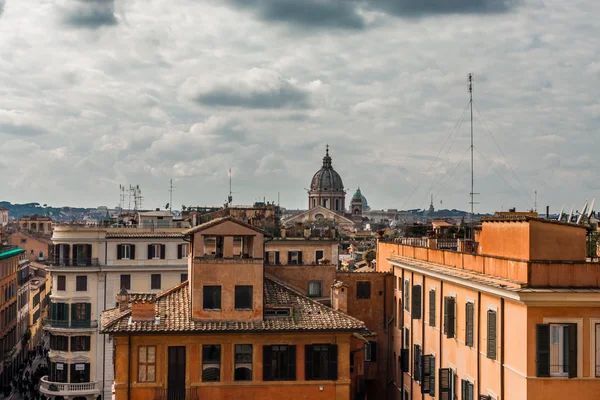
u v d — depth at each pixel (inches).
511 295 1296.8
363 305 2268.7
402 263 2107.5
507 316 1353.3
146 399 1689.2
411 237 2588.6
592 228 1553.9
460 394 1608.0
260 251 1777.8
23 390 4045.3
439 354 1772.9
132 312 1722.4
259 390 1723.7
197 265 1745.8
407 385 2055.9
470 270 1572.3
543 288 1273.4
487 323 1438.2
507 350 1349.7
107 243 3513.8
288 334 1731.1
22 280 5039.4
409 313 2059.5
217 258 1755.7
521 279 1311.5
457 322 1638.8
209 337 1713.8
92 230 3499.0
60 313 3499.0
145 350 1700.3
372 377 2271.2
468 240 1958.7
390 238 2746.1
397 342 2198.6
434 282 1827.0
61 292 3496.6
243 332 1708.9
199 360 1708.9
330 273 2201.0
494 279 1414.9
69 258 3491.6
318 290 2192.4
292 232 3221.0
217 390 1710.1
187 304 1806.1
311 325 1736.0
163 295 1850.4
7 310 4397.1
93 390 3481.8
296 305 1814.7
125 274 3513.8
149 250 3543.3
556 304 1266.0
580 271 1291.8
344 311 1993.1
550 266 1290.6
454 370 1656.0
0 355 4133.9
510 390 1333.7
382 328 2276.1
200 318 1733.5
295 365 1733.5
